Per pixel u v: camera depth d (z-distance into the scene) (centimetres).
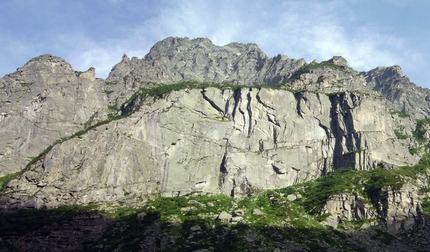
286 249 19625
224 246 19675
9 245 19912
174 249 19512
